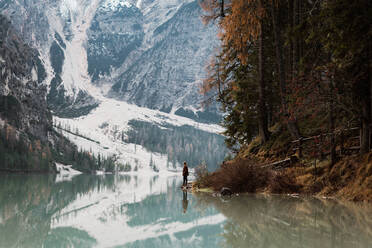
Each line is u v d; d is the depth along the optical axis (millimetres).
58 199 15008
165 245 4977
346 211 8375
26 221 7742
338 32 9859
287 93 16984
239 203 10766
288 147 17609
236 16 17469
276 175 14609
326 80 11641
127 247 4840
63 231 6320
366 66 10859
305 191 13242
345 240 5168
